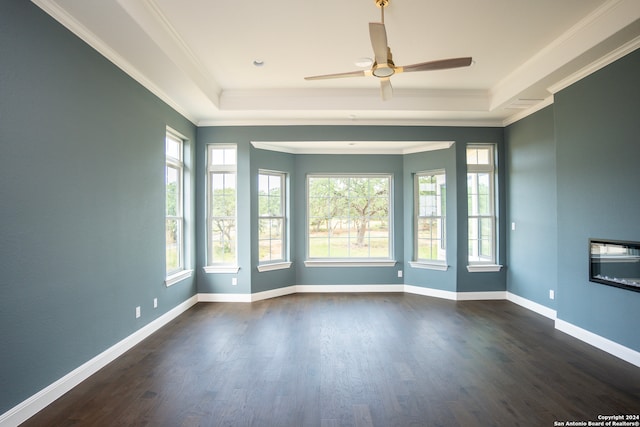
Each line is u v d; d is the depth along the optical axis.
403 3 2.77
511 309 4.80
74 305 2.66
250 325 4.13
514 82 4.17
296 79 4.34
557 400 2.44
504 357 3.18
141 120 3.65
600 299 3.36
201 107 4.64
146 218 3.76
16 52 2.16
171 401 2.44
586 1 2.76
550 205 4.34
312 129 5.30
